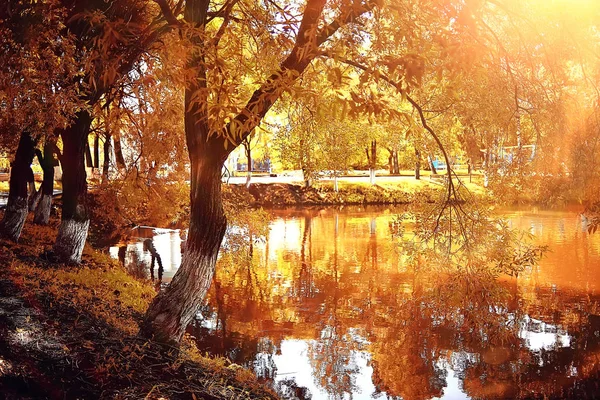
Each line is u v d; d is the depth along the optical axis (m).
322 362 13.86
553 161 8.20
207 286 9.85
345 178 66.62
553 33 7.77
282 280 23.77
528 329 16.59
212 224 9.64
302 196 59.69
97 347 8.80
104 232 31.84
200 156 9.47
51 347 8.30
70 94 10.09
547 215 46.84
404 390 12.01
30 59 9.70
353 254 30.38
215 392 8.94
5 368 7.08
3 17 9.60
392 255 29.84
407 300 20.19
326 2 7.44
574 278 23.39
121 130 20.06
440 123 10.55
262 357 14.16
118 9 12.67
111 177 24.00
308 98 5.74
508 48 8.51
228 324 17.09
